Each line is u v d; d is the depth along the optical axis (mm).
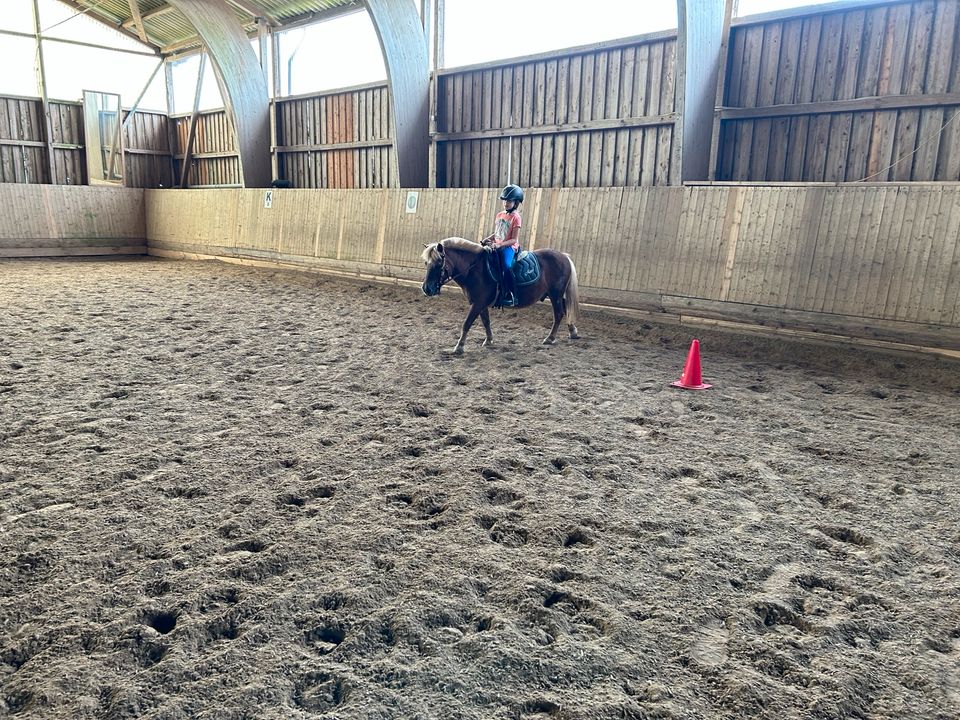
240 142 14281
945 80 6668
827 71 7453
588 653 2035
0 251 14453
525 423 4312
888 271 6238
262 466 3498
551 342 6824
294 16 13656
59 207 15227
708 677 1944
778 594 2387
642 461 3672
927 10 6676
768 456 3773
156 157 17359
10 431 3986
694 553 2666
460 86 11141
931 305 5988
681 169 8258
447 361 6035
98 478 3307
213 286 10664
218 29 13406
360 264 11383
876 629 2195
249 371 5559
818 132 7641
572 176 9883
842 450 3881
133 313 8125
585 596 2340
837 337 6566
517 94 10352
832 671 1978
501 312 8578
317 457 3648
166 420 4262
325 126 13516
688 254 7633
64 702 1824
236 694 1850
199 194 14773
